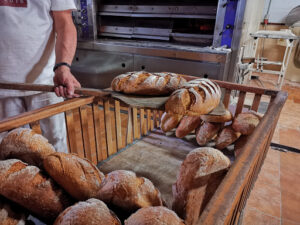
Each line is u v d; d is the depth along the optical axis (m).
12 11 1.05
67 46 1.15
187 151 1.24
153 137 1.39
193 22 2.75
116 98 1.03
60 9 1.18
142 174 1.04
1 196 0.59
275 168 1.91
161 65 2.67
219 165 0.71
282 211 1.48
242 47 2.77
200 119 1.29
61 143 1.43
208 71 2.40
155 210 0.51
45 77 1.29
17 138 0.70
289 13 5.02
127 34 3.11
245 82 3.89
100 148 1.16
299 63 4.97
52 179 0.63
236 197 0.42
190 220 0.67
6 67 1.13
